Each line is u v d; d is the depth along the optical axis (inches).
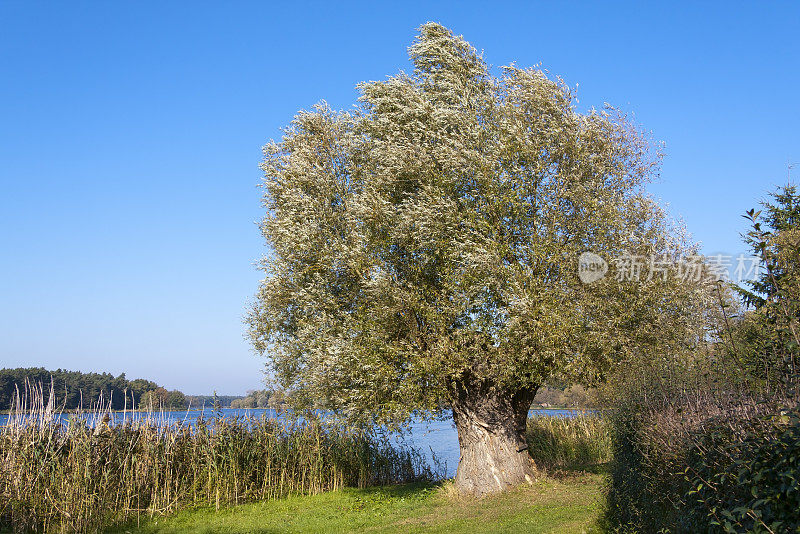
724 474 209.6
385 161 618.5
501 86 635.5
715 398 268.5
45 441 538.9
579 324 536.4
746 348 259.3
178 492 623.8
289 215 643.5
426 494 659.4
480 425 628.1
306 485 731.4
